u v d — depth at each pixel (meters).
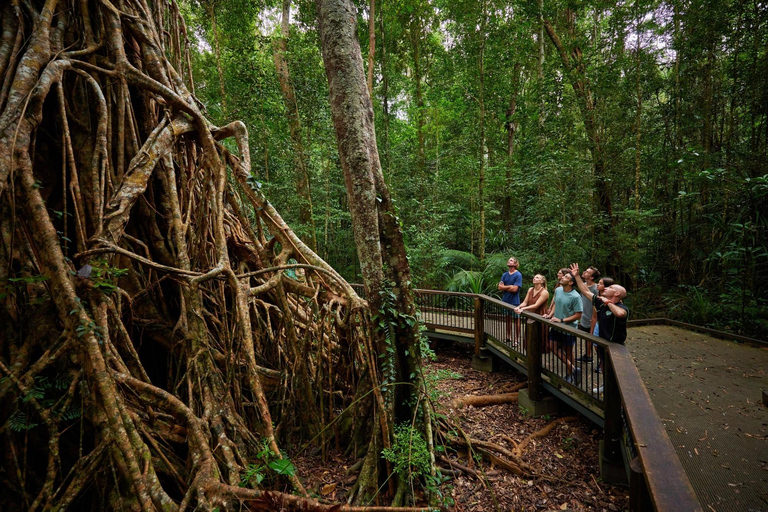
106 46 4.06
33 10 3.64
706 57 8.52
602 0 9.05
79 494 2.61
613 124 9.23
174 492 2.87
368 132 3.70
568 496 3.58
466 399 5.44
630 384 2.94
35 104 3.12
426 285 10.66
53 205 3.42
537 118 11.28
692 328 7.02
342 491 3.53
